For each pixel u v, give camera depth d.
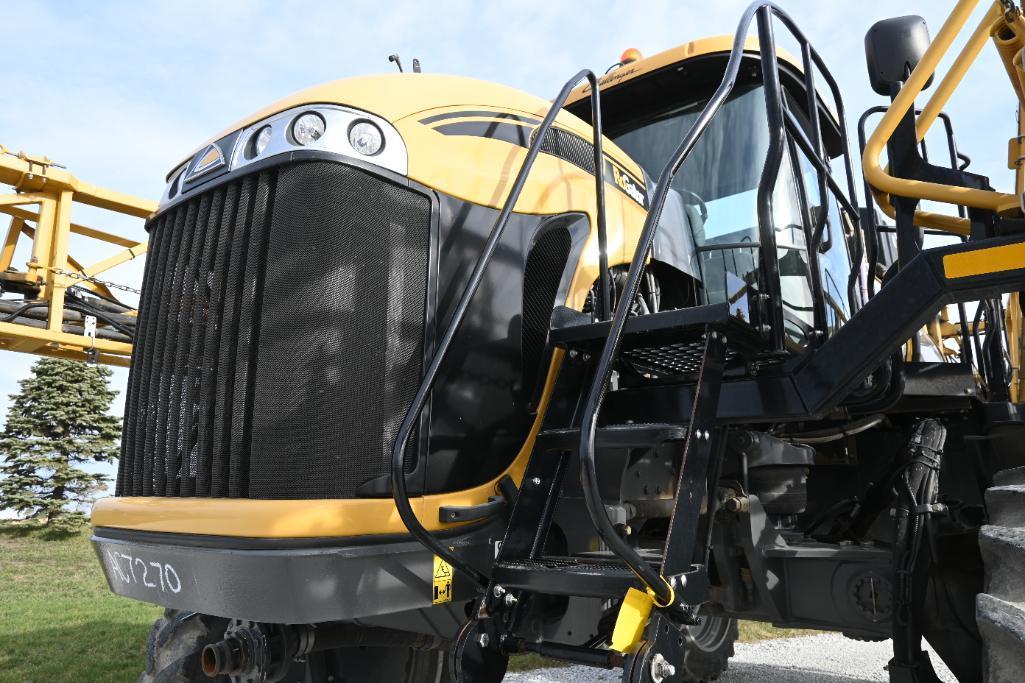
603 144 2.62
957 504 2.67
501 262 2.12
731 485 2.43
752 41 3.25
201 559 1.71
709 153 3.36
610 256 2.42
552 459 2.03
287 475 1.74
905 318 1.79
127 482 2.16
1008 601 1.51
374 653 2.32
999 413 2.83
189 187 2.09
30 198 5.71
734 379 2.08
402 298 1.92
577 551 2.03
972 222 1.94
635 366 2.30
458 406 1.97
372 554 1.70
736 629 3.88
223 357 1.86
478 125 2.18
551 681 3.95
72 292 6.00
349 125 1.90
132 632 5.94
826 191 2.25
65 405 15.50
